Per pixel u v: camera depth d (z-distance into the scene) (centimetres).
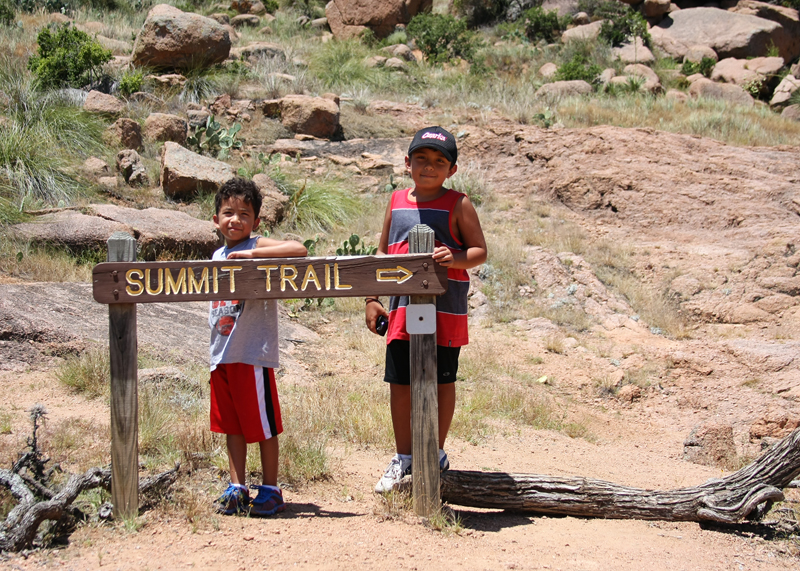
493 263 1038
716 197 1251
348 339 807
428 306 332
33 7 2108
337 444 488
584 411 712
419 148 359
